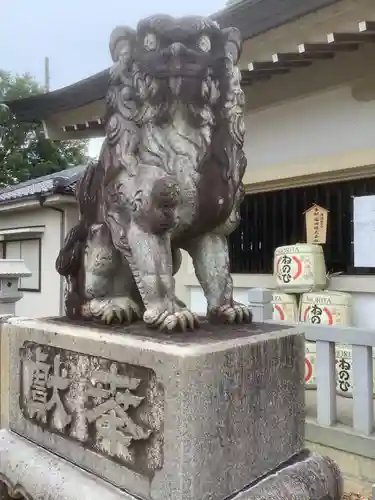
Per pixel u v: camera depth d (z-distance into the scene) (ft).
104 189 5.03
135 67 4.71
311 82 13.35
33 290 24.81
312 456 5.10
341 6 9.55
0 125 54.90
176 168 4.65
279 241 14.65
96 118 16.44
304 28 10.54
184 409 3.84
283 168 13.93
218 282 5.33
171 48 4.36
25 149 57.36
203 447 3.92
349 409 9.85
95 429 4.69
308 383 11.50
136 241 4.66
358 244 12.87
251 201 15.42
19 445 5.61
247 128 15.28
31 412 5.61
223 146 4.83
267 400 4.60
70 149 60.08
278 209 14.75
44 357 5.44
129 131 4.81
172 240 5.19
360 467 8.33
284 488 4.42
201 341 4.18
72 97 15.90
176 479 3.84
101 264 5.28
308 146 13.73
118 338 4.46
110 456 4.50
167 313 4.57
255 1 10.57
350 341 8.52
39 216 24.31
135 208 4.64
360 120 12.54
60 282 23.02
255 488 4.32
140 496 4.16
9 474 5.37
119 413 4.40
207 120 4.69
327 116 13.28
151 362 4.07
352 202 13.03
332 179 13.21
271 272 14.80
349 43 10.62
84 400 4.84
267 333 4.75
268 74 13.44
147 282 4.62
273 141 14.60
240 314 5.27
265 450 4.57
